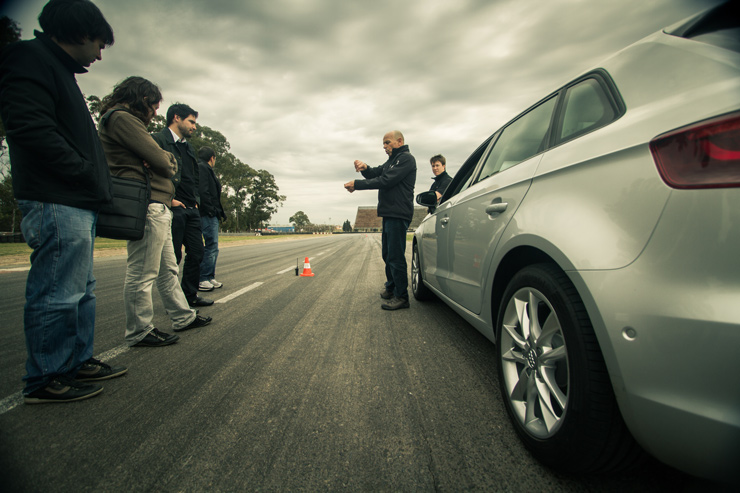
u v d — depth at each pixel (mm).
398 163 3516
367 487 1128
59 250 1711
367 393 1819
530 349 1358
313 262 9500
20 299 4262
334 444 1375
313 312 3678
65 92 1643
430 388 1866
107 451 1343
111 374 2033
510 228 1571
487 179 2166
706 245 811
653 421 869
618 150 1078
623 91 1209
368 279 6156
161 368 2191
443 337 2781
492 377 2004
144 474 1207
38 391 1726
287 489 1125
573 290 1149
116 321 3295
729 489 1012
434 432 1449
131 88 2326
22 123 1480
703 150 836
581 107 1433
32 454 1321
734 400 749
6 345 2631
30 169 1608
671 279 858
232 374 2094
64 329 1771
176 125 3705
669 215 882
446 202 3078
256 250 15742
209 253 5020
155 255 2570
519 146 1945
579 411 1049
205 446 1371
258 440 1409
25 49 1521
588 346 1049
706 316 784
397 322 3250
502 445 1354
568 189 1256
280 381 1988
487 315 1843
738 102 809
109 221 2066
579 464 1085
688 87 967
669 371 836
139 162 2309
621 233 998
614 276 972
